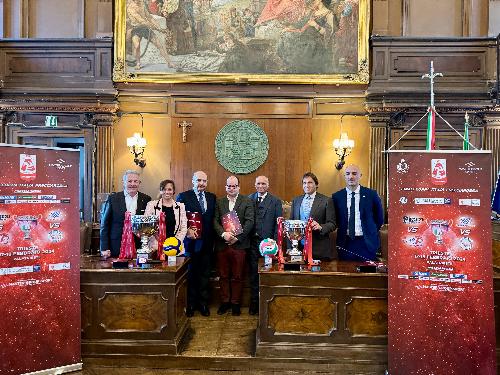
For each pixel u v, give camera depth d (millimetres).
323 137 6742
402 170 3352
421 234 3311
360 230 4168
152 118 6789
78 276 3471
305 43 6660
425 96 6453
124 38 6648
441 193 3299
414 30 6816
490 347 3203
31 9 6930
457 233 3270
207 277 4953
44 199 3336
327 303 3619
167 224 4395
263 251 3809
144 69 6684
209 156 6797
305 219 4309
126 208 4281
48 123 6719
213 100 6758
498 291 3578
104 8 6812
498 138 6488
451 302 3258
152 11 6684
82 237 5395
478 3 6719
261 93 6734
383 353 3543
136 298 3688
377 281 3566
